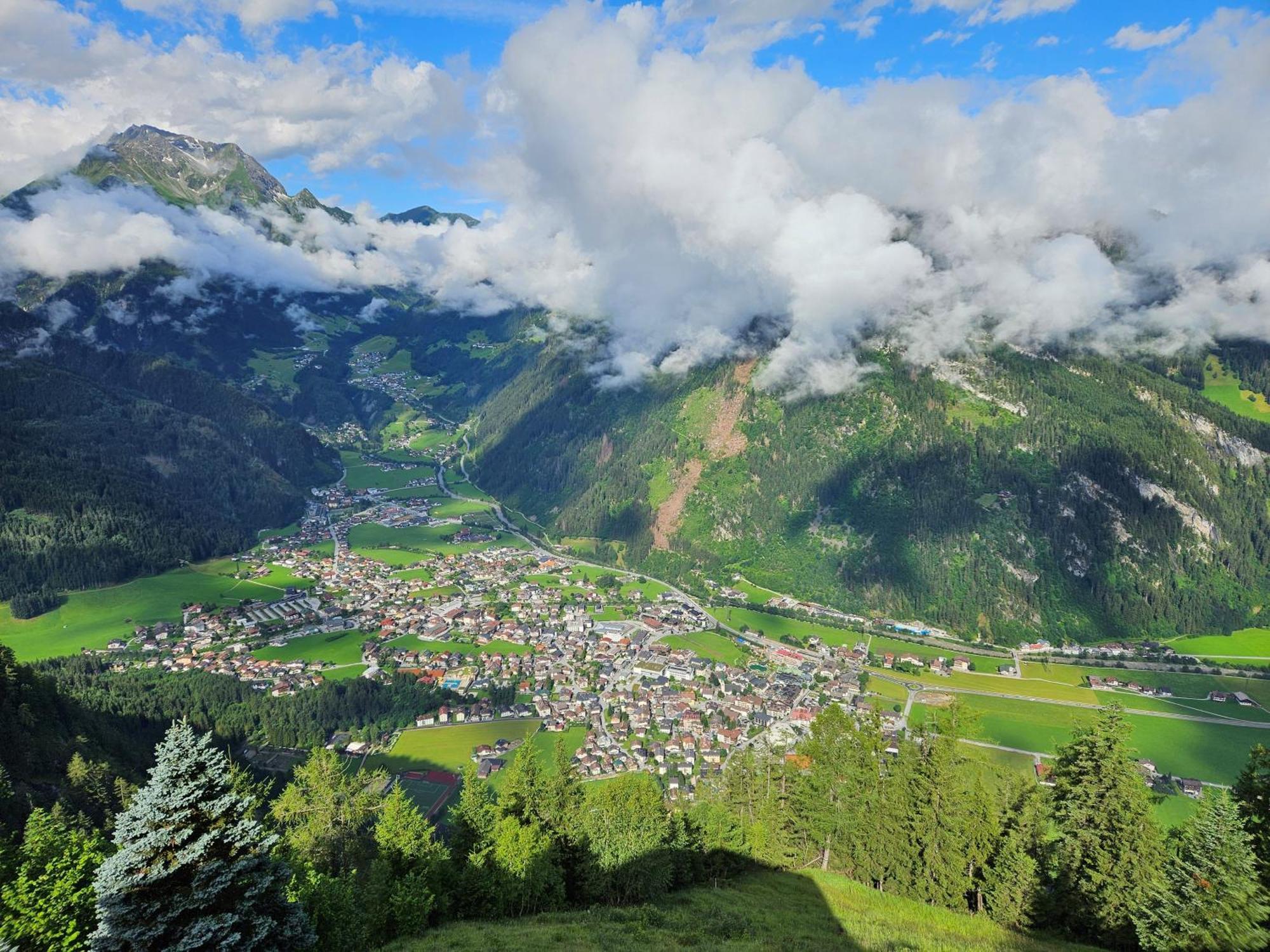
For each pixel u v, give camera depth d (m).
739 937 48.38
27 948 34.94
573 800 69.75
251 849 29.91
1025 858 57.12
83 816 75.19
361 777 70.25
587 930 49.84
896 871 65.75
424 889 51.41
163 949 26.98
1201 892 44.44
